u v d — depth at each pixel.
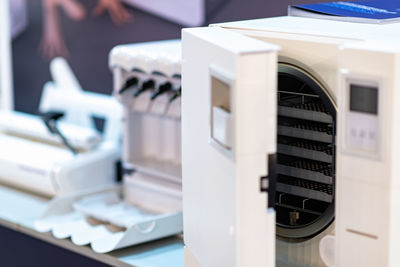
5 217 2.46
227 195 1.38
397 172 1.33
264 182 1.34
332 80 1.56
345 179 1.41
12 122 3.04
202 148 1.54
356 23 1.76
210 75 1.42
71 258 2.54
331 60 1.55
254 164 1.33
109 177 2.66
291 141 1.73
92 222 2.32
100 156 2.62
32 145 2.85
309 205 1.72
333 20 1.85
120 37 3.09
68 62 3.33
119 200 2.54
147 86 2.31
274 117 1.32
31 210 2.54
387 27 1.67
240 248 1.36
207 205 1.54
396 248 1.38
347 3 2.03
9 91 3.68
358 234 1.41
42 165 2.60
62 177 2.51
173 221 2.19
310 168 1.70
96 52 3.20
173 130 2.40
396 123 1.30
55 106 3.12
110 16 3.10
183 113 1.67
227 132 1.33
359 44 1.36
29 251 2.68
